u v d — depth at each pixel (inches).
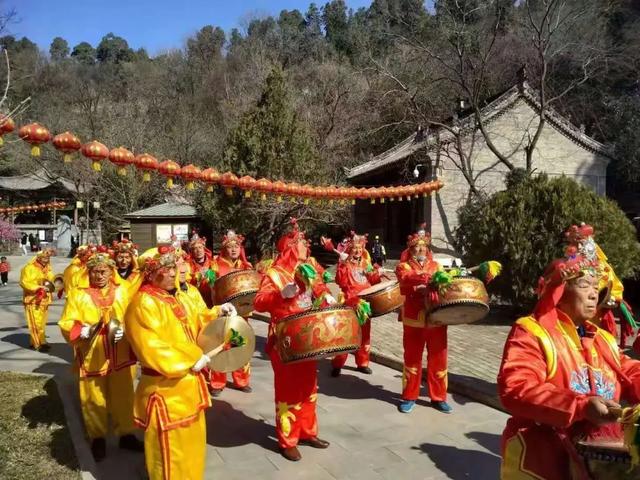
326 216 973.8
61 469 175.8
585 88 1082.1
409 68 1131.9
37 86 1485.0
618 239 377.7
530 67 1041.5
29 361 321.7
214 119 1587.1
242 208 895.1
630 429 87.7
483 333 383.9
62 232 1497.3
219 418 228.7
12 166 1433.3
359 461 185.6
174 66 2073.1
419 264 243.0
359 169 1032.8
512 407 97.6
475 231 423.5
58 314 503.8
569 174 877.8
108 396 192.2
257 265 274.4
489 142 769.6
